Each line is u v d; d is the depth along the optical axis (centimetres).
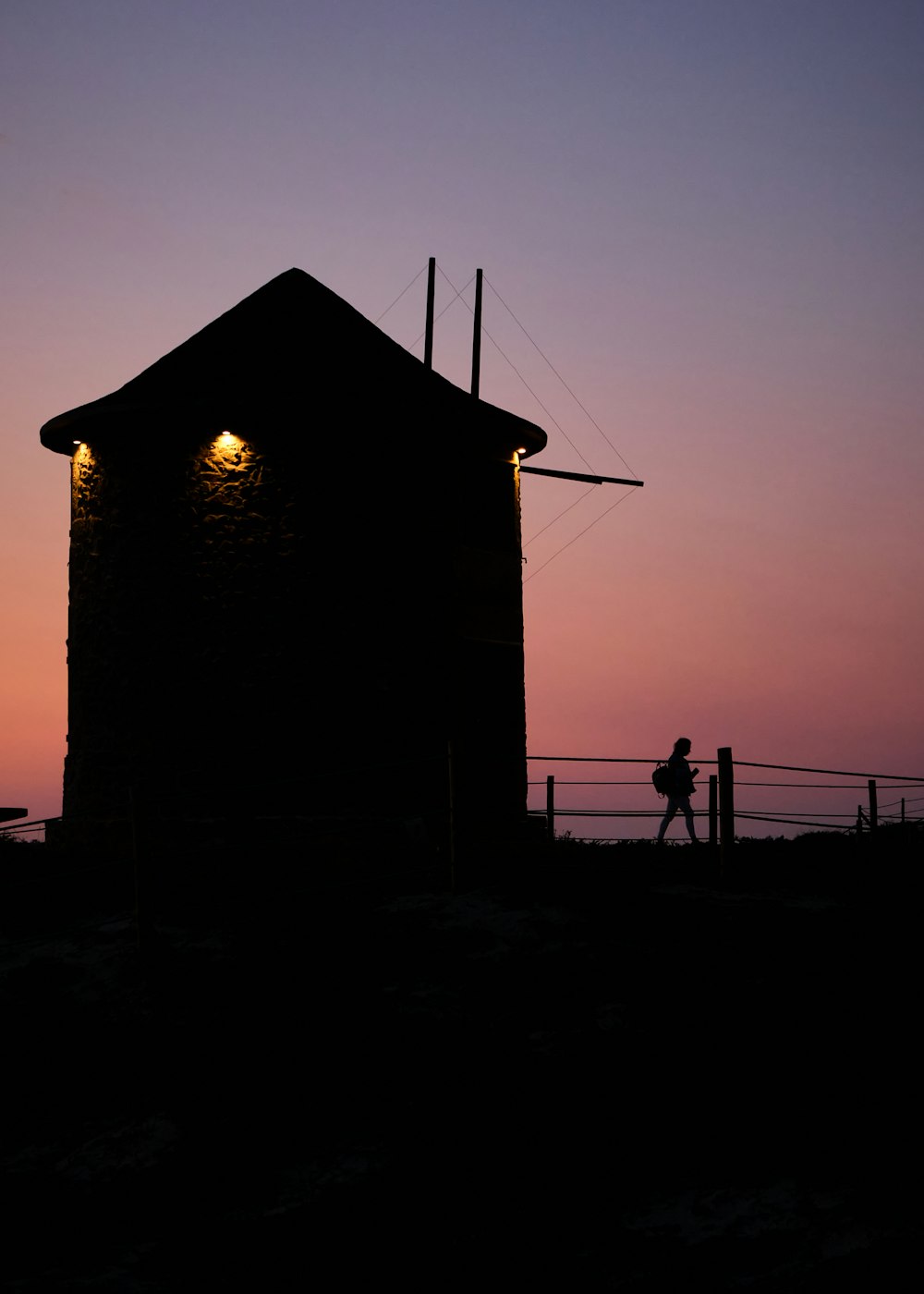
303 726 1866
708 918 1362
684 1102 986
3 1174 973
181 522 1933
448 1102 1007
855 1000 1134
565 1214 855
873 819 1697
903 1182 838
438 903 1433
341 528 1909
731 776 1553
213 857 1728
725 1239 800
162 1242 866
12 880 1681
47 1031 1188
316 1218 863
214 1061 1106
